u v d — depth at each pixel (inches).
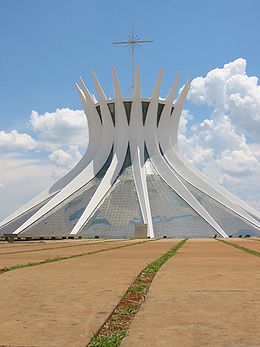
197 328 193.8
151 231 2129.7
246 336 179.6
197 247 978.1
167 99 2728.8
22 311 233.0
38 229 2213.3
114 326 203.2
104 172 2632.9
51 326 198.2
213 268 467.5
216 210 2437.3
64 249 948.0
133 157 2642.7
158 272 425.7
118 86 2647.6
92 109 2743.6
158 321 208.2
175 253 749.9
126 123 2689.5
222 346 165.3
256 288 314.5
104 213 2283.5
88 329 192.2
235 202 2684.5
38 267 493.4
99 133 2763.3
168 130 2753.4
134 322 206.4
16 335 182.2
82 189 2534.5
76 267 489.7
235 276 390.0
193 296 279.6
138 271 436.8
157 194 2454.5
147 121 2721.5
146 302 258.5
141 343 170.4
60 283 346.6
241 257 644.7
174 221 2242.9
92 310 234.4
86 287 323.3
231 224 2325.3
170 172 2583.7
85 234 2092.8
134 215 2262.6
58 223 2244.1
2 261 599.5
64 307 243.6
